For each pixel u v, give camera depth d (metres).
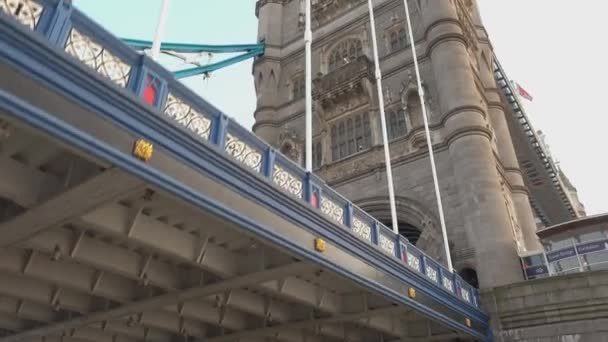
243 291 14.79
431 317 16.42
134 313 13.52
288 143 36.28
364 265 13.32
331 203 12.97
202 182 8.78
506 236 23.92
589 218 22.00
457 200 26.38
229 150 9.74
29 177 8.17
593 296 18.88
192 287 12.50
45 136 6.55
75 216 8.52
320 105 35.28
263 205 10.19
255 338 17.97
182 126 8.47
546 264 22.72
